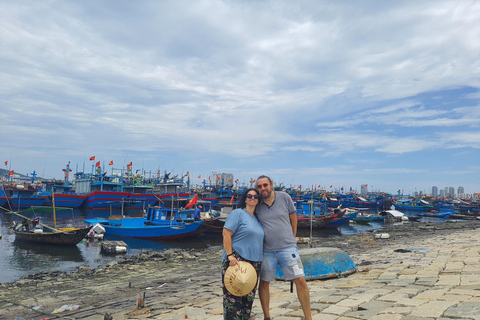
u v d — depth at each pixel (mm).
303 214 47000
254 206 4566
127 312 8156
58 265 20547
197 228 31047
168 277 15203
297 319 5500
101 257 23141
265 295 4719
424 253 14227
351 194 119875
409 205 95250
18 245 27266
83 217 55250
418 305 5496
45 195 68125
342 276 9516
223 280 4344
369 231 44188
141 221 34531
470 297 5691
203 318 6441
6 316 9625
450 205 94938
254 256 4371
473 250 13312
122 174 72625
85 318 8164
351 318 5152
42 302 11203
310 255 9695
